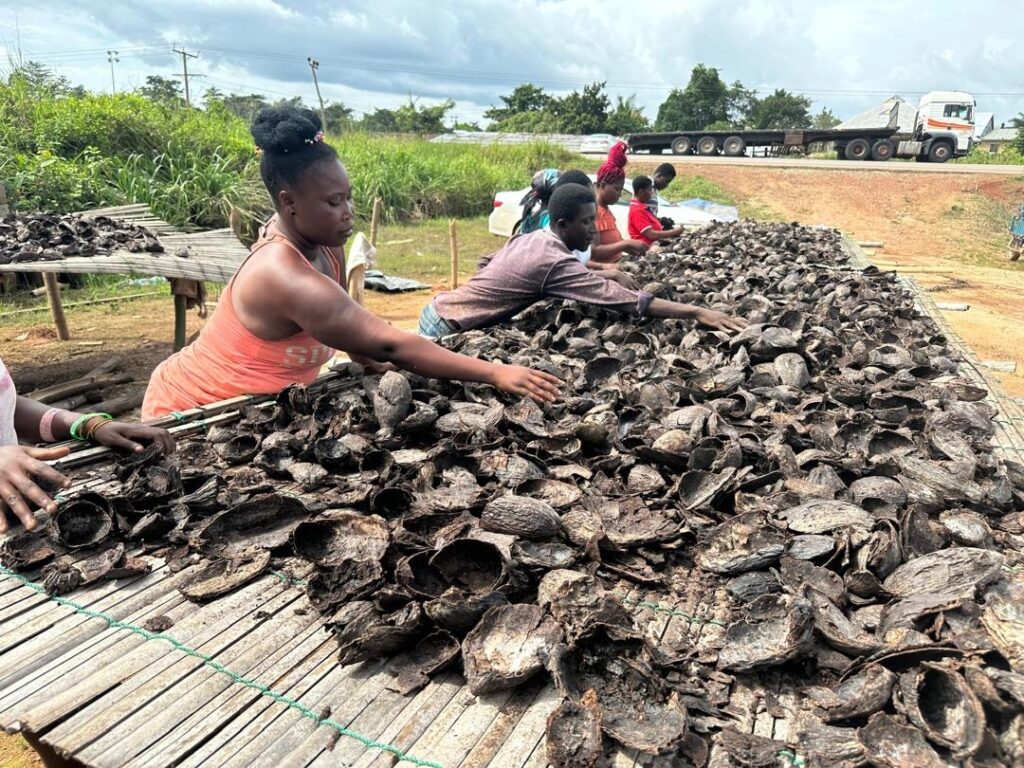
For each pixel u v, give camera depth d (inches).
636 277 219.9
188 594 71.3
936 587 71.4
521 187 791.1
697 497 89.6
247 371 118.1
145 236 269.3
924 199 882.8
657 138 1219.9
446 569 73.5
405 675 63.4
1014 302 484.4
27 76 534.3
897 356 141.3
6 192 356.5
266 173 108.2
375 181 651.5
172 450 96.0
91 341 302.8
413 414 105.4
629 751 55.6
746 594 72.6
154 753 54.3
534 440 104.0
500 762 54.3
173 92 973.8
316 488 90.8
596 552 76.7
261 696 60.4
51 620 68.0
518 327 169.5
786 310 165.6
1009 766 53.2
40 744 63.6
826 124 2989.7
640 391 120.1
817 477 94.9
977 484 93.5
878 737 55.3
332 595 71.2
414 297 418.9
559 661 61.0
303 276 107.7
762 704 61.6
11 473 76.5
